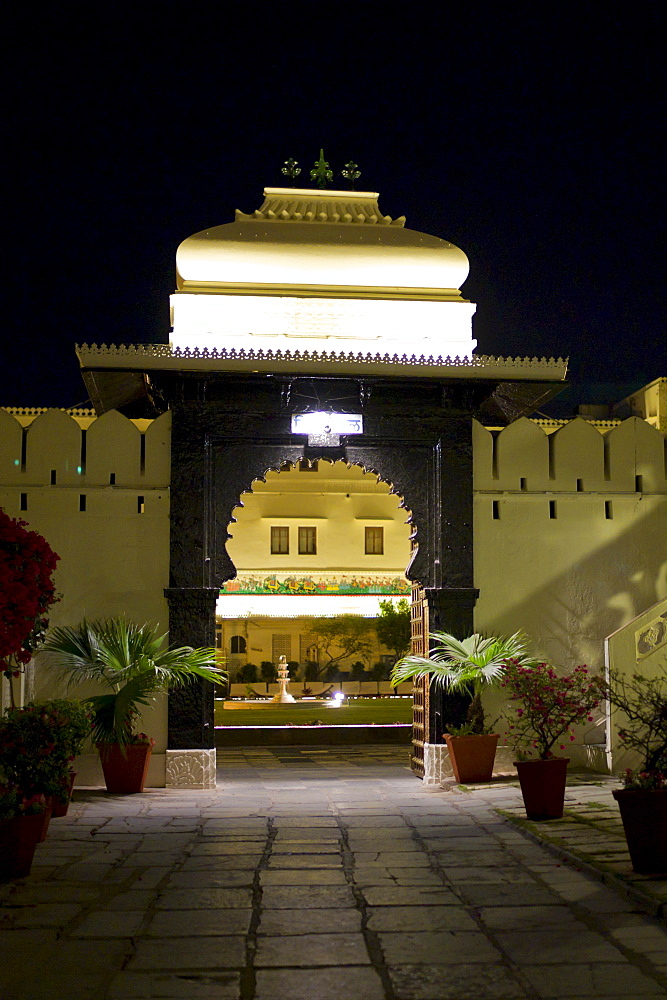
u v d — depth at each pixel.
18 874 6.06
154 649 10.41
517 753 8.21
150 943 4.67
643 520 12.09
